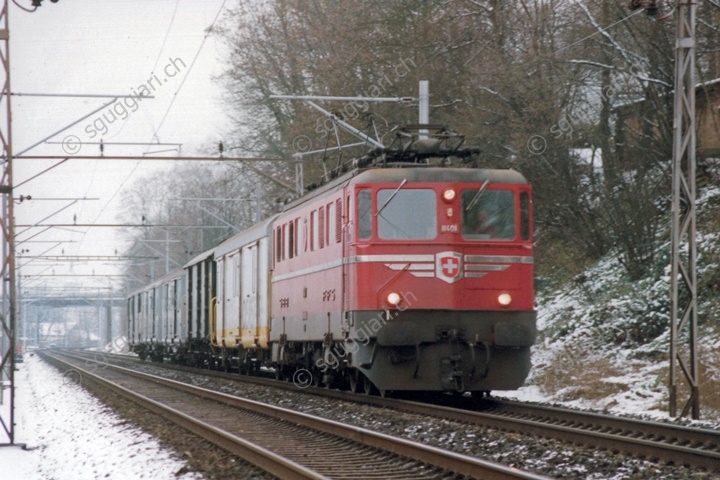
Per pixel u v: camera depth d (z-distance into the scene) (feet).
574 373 84.58
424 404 62.44
